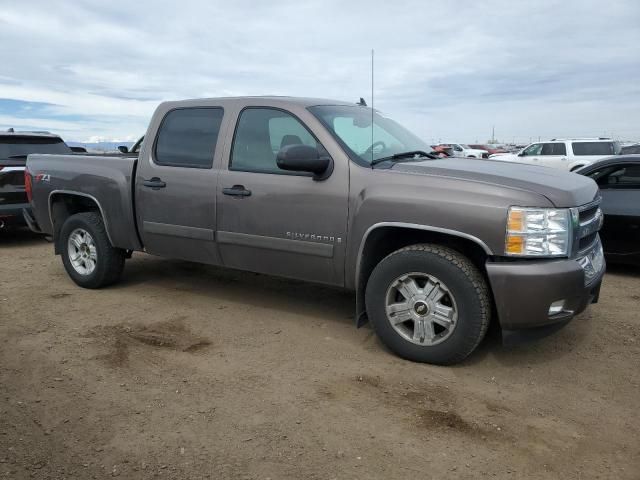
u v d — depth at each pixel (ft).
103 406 10.69
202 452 9.19
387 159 13.73
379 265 12.66
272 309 16.58
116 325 15.11
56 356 12.99
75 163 18.40
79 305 16.93
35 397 11.03
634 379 11.97
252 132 14.75
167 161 16.16
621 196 20.72
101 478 8.52
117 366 12.47
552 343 13.88
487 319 11.82
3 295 18.02
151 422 10.12
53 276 20.75
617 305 17.06
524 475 8.63
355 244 12.87
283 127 14.26
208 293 18.26
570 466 8.87
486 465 8.87
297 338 14.25
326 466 8.82
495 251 11.35
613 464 8.93
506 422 10.18
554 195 11.39
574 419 10.32
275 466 8.82
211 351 13.38
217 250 15.34
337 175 13.14
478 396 11.16
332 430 9.86
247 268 15.10
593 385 11.69
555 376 12.09
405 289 12.51
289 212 13.75
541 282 11.08
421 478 8.54
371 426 10.00
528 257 11.25
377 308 12.83
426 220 11.88
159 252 16.78
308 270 13.89
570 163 63.98
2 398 11.01
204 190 15.17
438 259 11.86
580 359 12.98
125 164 16.98
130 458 9.03
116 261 18.30
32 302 17.21
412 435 9.71
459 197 11.64
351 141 13.76
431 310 12.19
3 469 8.71
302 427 9.96
